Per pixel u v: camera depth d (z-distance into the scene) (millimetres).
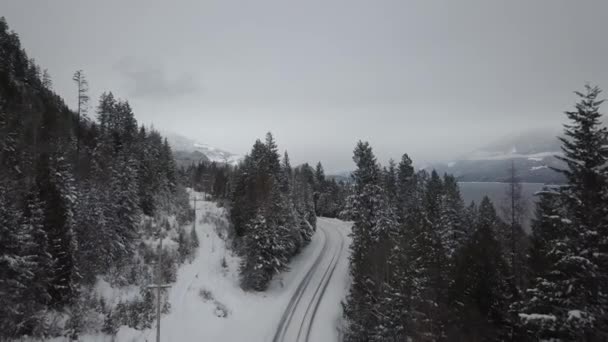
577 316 11617
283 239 40844
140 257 33531
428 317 20672
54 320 19297
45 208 21594
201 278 34281
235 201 53281
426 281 22266
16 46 67125
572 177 13219
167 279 31141
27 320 17172
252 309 32031
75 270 22547
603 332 11648
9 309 15969
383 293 24938
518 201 27234
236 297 33625
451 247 37906
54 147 37125
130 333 21781
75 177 36094
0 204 16938
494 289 21141
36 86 65625
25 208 20188
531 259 19422
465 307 20484
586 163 12984
